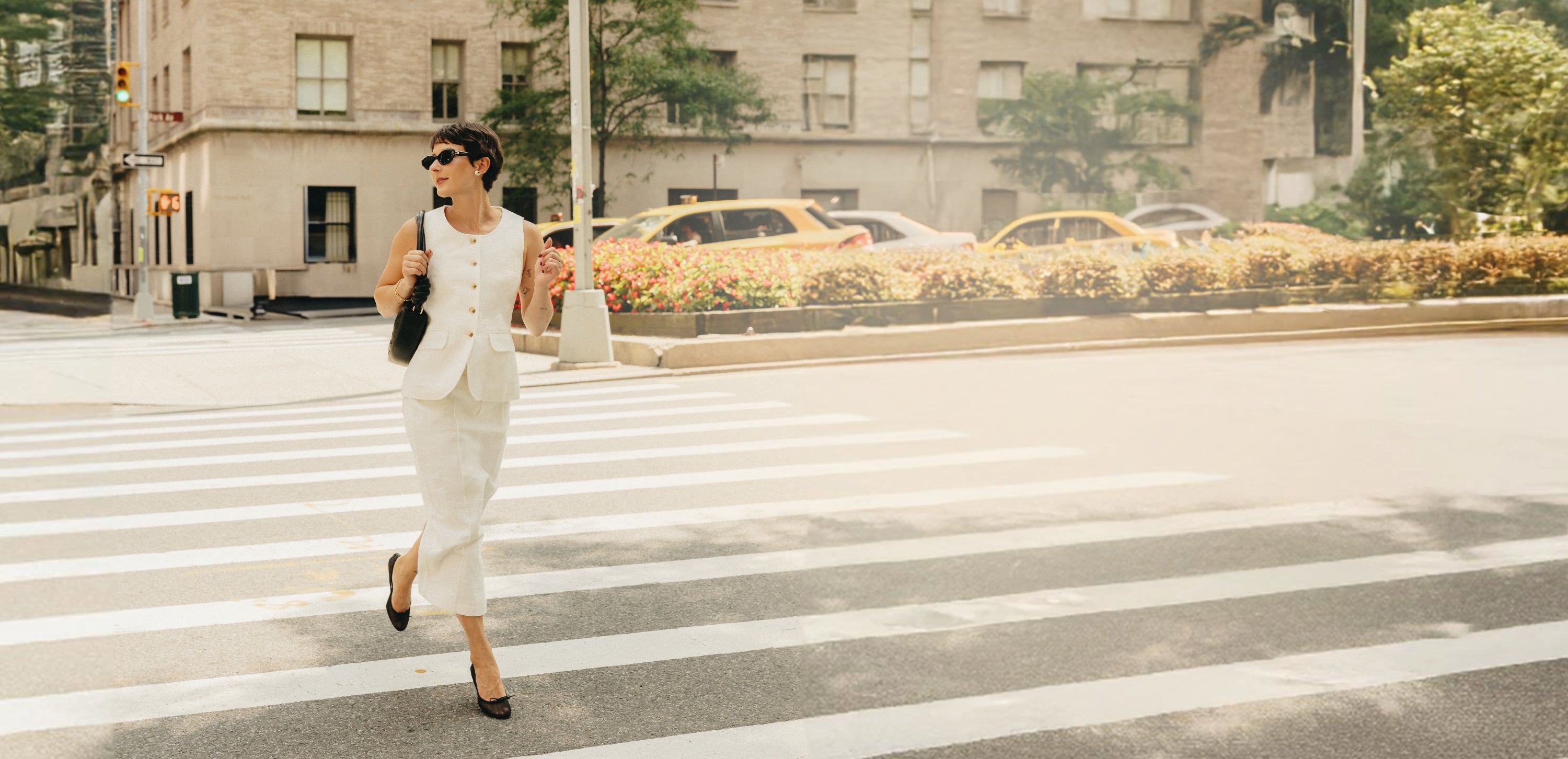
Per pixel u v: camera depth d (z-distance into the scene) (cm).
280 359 1728
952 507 688
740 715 401
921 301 1741
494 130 3475
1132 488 733
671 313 1694
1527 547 590
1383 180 1877
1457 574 543
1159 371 1371
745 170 3541
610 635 489
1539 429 932
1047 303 1738
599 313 1547
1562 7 1947
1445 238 1986
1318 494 707
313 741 383
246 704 416
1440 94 1908
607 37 3494
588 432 1036
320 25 3328
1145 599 501
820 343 1598
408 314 404
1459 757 352
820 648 452
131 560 615
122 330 2473
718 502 743
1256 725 373
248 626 506
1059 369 1424
